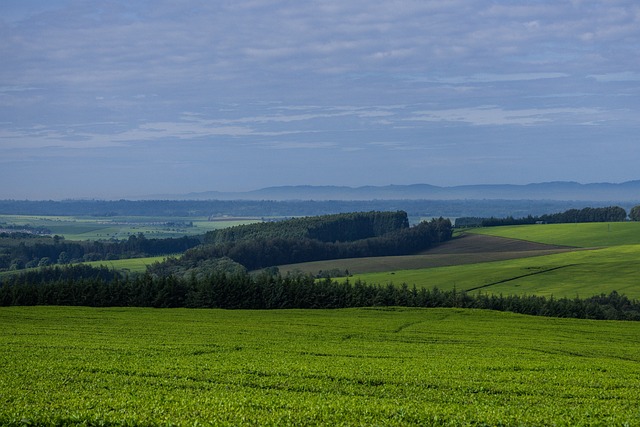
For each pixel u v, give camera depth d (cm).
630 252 17612
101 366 4544
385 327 8612
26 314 9569
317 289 12262
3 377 3966
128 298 12169
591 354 6438
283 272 18250
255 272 18100
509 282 14938
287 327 8388
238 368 4562
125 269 19138
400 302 12425
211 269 17312
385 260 18950
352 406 3097
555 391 3925
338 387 3916
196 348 5875
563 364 5216
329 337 7338
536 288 14212
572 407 3341
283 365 4772
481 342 7156
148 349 5734
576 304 11719
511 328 8844
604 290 13562
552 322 9881
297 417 2784
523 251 19462
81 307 11275
